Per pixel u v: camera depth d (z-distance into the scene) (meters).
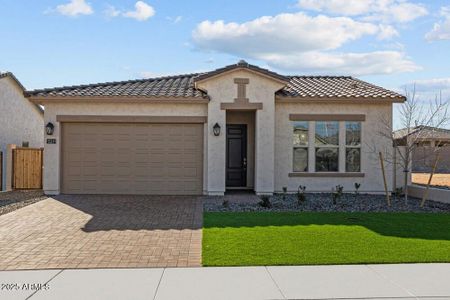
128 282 6.79
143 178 17.61
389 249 8.67
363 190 18.06
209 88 17.28
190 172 17.61
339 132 18.08
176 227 11.01
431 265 7.66
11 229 10.73
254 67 17.19
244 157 19.55
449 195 15.65
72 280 6.89
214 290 6.45
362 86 19.84
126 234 10.19
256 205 14.70
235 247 8.81
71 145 17.50
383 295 6.27
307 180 18.00
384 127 18.12
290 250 8.59
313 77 22.34
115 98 16.98
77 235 10.07
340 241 9.35
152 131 17.61
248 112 19.30
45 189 17.30
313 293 6.33
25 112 25.33
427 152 23.44
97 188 17.52
